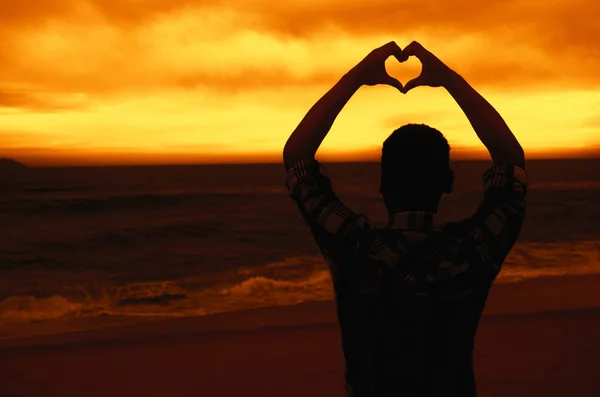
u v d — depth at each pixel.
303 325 6.30
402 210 1.26
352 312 1.25
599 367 4.63
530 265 14.75
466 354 1.23
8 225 34.12
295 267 17.25
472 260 1.22
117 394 4.40
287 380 4.59
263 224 34.25
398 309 1.21
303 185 1.31
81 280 17.48
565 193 52.84
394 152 1.25
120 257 22.78
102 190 65.62
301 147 1.34
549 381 4.35
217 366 4.96
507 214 1.26
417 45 1.37
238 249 24.55
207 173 137.75
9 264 21.30
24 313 11.47
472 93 1.34
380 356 1.22
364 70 1.36
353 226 1.25
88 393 4.43
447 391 1.21
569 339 5.36
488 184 1.32
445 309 1.20
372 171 152.25
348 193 60.56
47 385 4.62
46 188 70.19
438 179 1.25
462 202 45.03
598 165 161.75
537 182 74.06
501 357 4.91
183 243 26.89
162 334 6.21
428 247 1.21
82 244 26.94
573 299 7.76
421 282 1.20
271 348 5.43
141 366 5.02
